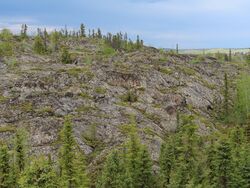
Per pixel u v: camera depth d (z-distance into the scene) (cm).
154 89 16000
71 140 8069
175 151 8544
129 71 16838
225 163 7819
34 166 6097
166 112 14425
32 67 17138
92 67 16912
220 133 13762
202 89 17625
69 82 15075
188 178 7675
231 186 7838
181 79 17875
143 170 7975
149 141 11731
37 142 11081
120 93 15200
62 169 7944
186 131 8506
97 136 11869
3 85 14075
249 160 8088
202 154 8875
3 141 10794
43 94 13675
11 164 8206
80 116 12769
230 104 17275
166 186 8156
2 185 7244
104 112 13400
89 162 10581
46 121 12025
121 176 8006
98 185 8469
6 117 12050
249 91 16288
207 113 15850
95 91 14712
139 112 13888
